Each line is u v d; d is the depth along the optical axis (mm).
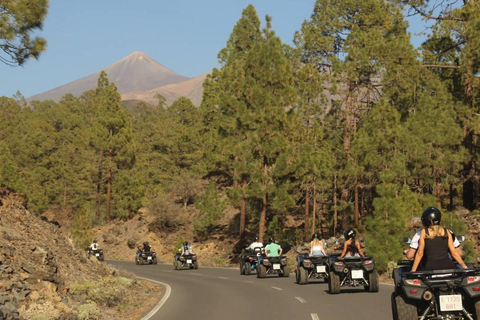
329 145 45312
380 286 19594
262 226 44250
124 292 19562
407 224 26859
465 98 36531
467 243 22484
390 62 40750
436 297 8023
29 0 22375
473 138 37000
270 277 27438
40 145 113875
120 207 71875
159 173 89375
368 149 37125
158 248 58562
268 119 43594
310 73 46438
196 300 17672
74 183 100000
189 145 89250
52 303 13688
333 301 15352
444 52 40125
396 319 8320
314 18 55562
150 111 172125
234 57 57938
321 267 21203
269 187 43719
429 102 33688
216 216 53344
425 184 36031
